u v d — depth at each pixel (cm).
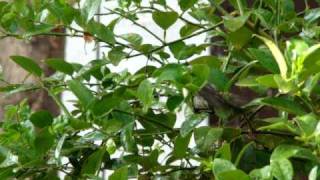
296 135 92
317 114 88
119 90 113
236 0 120
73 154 115
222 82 102
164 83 113
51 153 112
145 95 95
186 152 109
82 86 105
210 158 100
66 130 109
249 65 105
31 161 104
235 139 108
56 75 120
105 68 122
